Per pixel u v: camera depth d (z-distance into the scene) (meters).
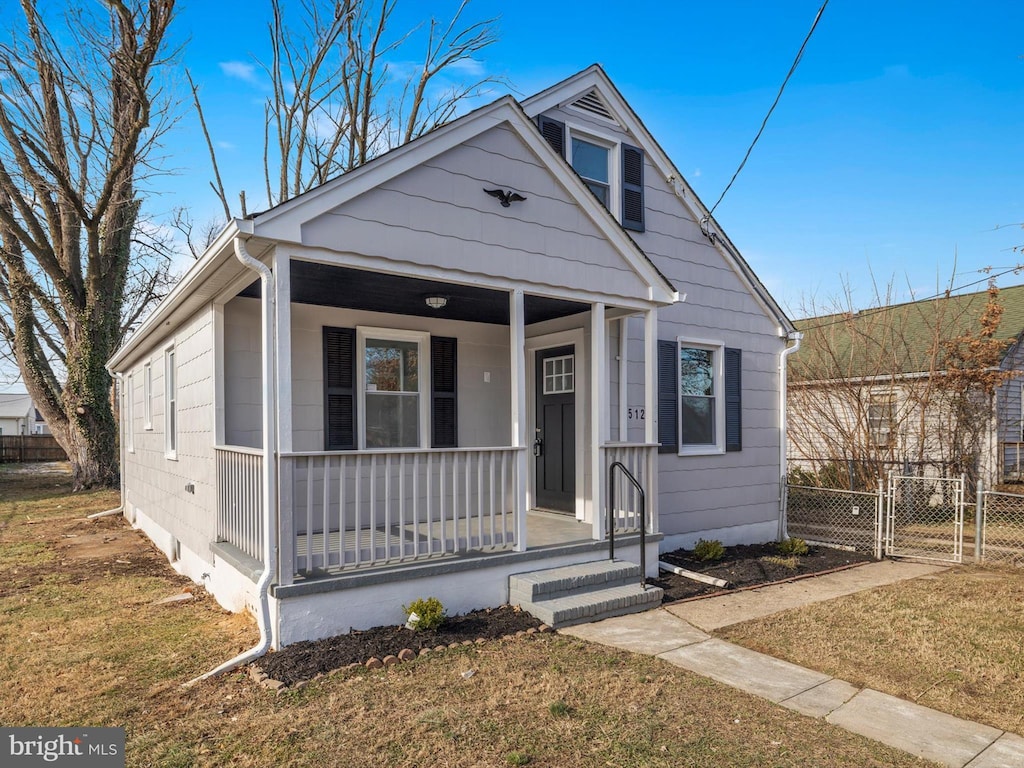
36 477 20.52
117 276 17.25
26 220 14.73
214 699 3.83
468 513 5.50
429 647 4.59
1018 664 4.49
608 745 3.31
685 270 8.98
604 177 8.51
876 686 4.12
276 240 4.46
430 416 7.66
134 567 7.81
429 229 5.21
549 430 8.23
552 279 5.98
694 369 9.14
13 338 17.98
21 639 5.00
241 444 6.41
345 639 4.61
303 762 3.13
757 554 8.55
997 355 11.95
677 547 8.52
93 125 15.57
